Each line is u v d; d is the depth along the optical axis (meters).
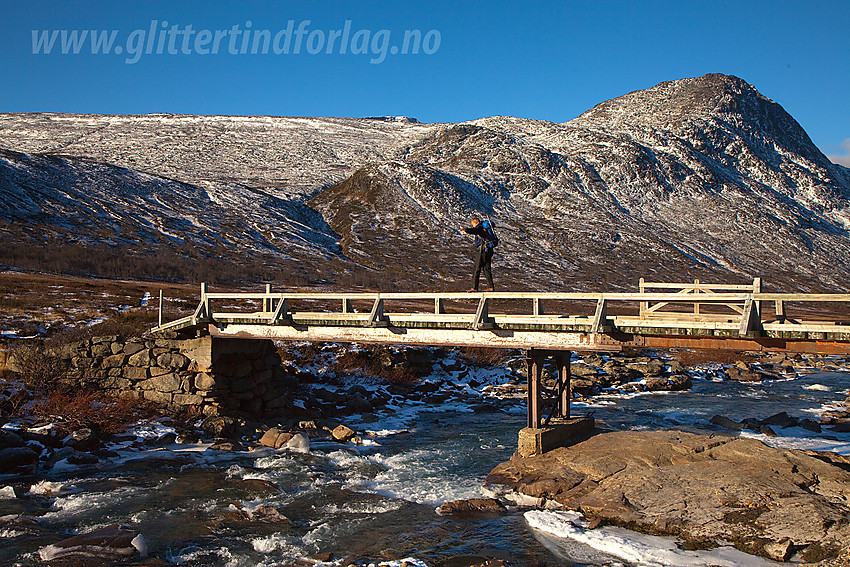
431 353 33.16
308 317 17.08
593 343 13.62
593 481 13.83
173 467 15.81
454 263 88.75
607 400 28.19
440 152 147.88
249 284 66.75
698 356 42.34
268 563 10.55
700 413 24.70
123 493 13.81
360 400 24.61
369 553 10.98
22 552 10.54
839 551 10.20
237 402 20.06
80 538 11.04
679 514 11.91
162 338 20.11
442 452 18.19
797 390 31.52
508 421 23.11
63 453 15.66
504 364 34.59
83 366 20.27
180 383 19.55
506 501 13.69
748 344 12.16
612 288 80.19
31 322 26.84
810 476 13.30
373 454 17.89
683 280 87.00
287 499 13.82
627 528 11.88
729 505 12.05
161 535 11.63
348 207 116.69
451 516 12.80
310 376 26.59
